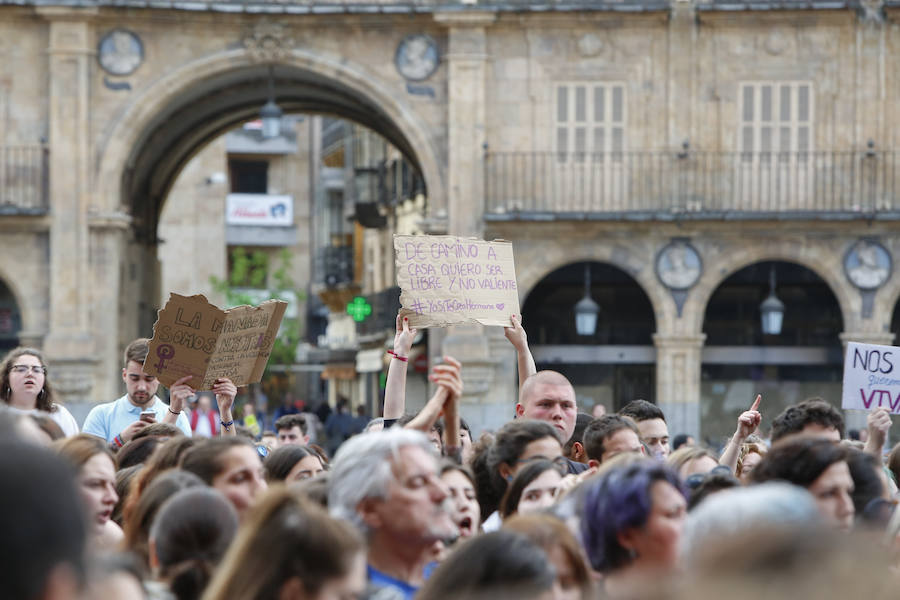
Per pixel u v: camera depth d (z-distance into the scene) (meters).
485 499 12.38
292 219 99.44
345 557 6.20
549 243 48.44
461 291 14.80
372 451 8.01
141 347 18.14
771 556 3.27
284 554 6.13
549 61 48.62
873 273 47.53
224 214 94.00
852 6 47.25
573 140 48.62
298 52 48.50
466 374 48.00
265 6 48.06
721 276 48.16
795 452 9.88
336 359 83.62
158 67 48.56
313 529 6.18
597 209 48.44
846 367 17.88
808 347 50.69
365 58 48.84
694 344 48.25
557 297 51.41
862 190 47.81
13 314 51.53
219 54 48.44
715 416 50.78
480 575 6.16
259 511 6.39
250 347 16.08
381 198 71.31
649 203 48.41
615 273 49.91
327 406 65.12
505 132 48.72
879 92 47.75
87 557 3.62
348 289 85.62
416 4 48.06
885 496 10.80
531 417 13.87
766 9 47.53
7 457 3.57
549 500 10.61
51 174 48.19
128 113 48.41
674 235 48.19
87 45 48.25
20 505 3.51
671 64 48.28
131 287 51.94
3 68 48.28
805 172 48.03
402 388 13.51
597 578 7.89
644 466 7.93
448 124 48.50
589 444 13.48
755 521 3.63
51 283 48.12
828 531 3.40
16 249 48.47
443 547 8.98
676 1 47.97
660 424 16.52
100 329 48.28
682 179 48.19
